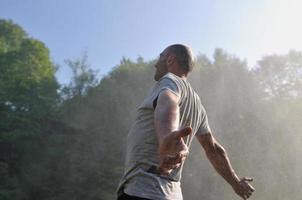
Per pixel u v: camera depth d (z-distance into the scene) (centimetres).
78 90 4775
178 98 236
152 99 235
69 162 4112
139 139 240
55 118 4594
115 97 4650
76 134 4391
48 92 4762
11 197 4031
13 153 4522
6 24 6694
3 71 5088
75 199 3928
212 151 282
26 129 4509
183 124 249
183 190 3978
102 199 3891
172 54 260
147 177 234
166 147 186
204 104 4566
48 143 4356
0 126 4569
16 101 4684
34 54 5906
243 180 285
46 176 4094
